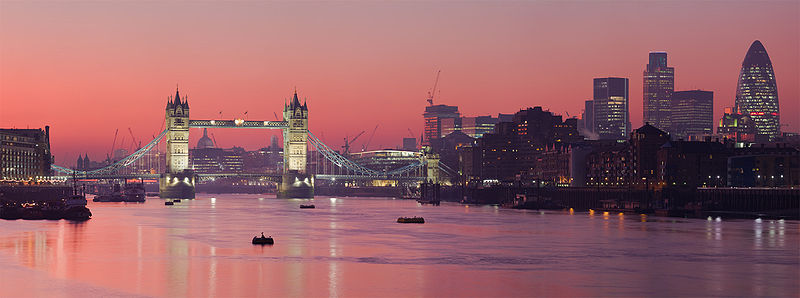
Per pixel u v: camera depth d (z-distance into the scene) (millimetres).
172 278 138750
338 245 190000
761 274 143625
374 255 170125
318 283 134500
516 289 129750
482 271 147250
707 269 149625
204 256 167375
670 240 197250
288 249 181250
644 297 123625
